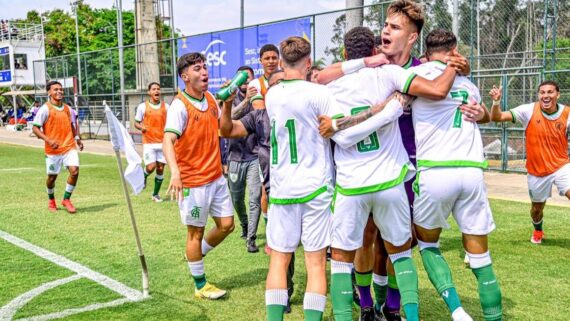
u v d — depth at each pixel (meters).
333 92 3.49
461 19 13.55
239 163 6.03
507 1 16.62
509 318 4.06
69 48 55.12
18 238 6.76
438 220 3.57
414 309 3.43
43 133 8.24
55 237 6.80
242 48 14.78
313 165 3.42
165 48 20.23
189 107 4.39
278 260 3.50
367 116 3.29
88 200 9.39
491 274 3.53
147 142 9.23
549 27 17.83
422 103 3.53
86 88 23.72
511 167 12.14
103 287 4.91
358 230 3.44
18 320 4.16
